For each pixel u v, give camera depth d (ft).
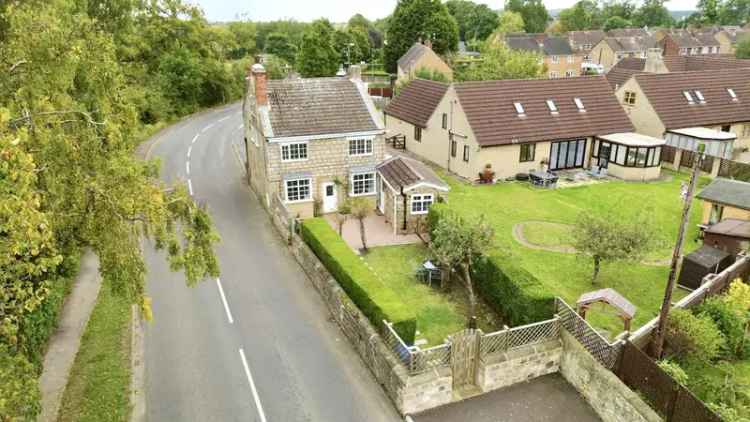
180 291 79.51
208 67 231.91
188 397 57.52
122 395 57.06
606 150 136.77
